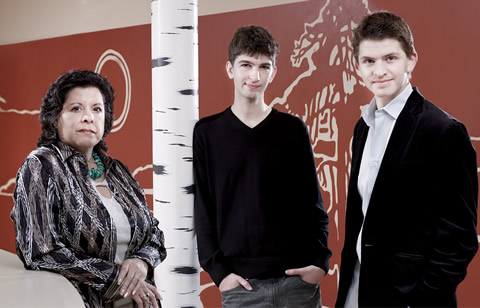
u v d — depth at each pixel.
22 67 4.93
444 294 1.74
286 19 3.43
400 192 1.81
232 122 2.32
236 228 2.27
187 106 2.46
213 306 3.78
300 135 2.32
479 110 2.79
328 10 3.27
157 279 2.53
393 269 1.83
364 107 3.16
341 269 2.01
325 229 2.37
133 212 1.72
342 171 3.27
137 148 4.18
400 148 1.81
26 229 1.48
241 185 2.28
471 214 1.73
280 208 2.26
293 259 2.28
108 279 1.55
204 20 3.76
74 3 4.57
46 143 1.64
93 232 1.58
